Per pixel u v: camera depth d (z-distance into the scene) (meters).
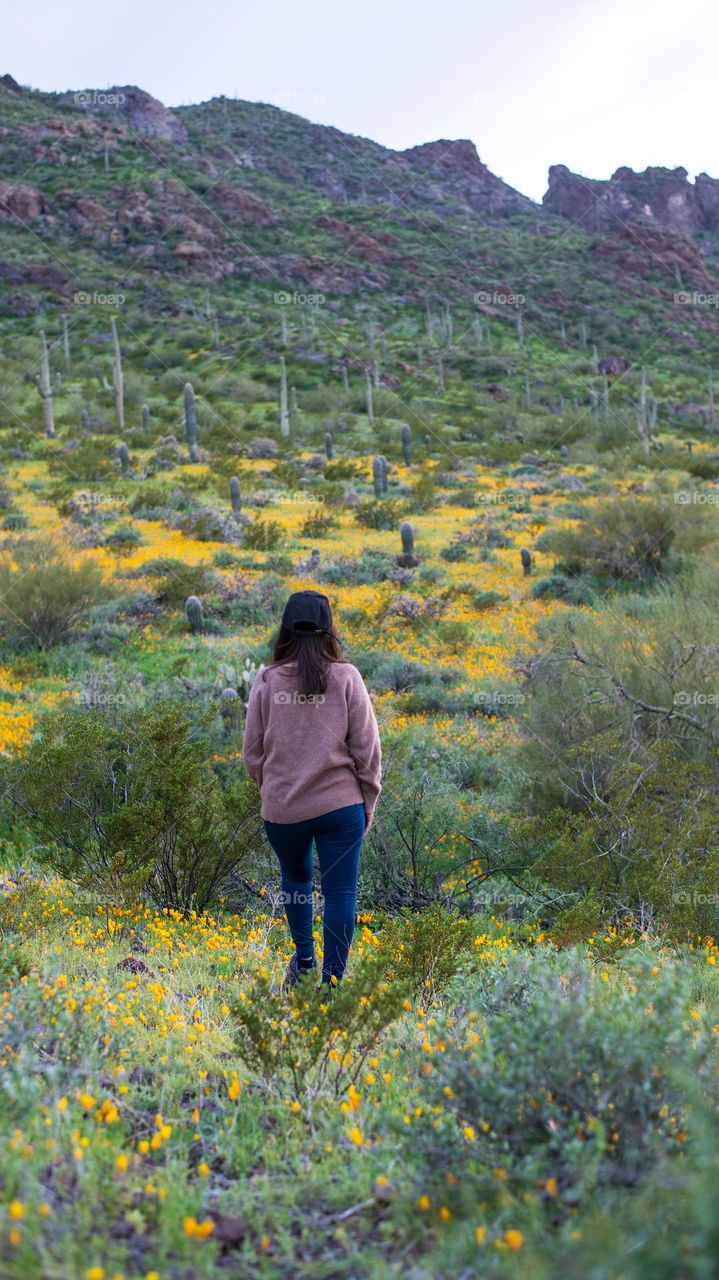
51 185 120.19
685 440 64.75
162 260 109.31
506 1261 1.55
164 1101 2.60
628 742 7.66
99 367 72.25
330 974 3.40
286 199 154.50
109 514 28.72
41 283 96.19
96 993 3.37
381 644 16.08
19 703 12.46
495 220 196.00
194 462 42.28
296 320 98.06
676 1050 2.14
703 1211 1.39
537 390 84.19
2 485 31.39
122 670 13.99
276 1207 2.02
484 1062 2.25
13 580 15.76
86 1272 1.53
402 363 86.19
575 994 2.74
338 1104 2.54
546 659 10.07
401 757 8.57
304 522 27.95
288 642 3.49
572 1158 1.84
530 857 7.18
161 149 138.62
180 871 6.17
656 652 9.13
